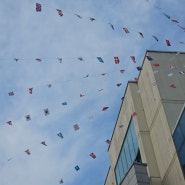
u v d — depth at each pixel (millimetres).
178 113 25984
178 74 28047
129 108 30719
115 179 33312
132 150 29734
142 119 28906
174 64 28656
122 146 32094
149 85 28547
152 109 27859
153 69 28188
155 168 26188
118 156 32844
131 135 30109
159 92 26953
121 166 32062
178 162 23859
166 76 27859
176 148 24281
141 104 29797
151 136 27766
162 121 26250
